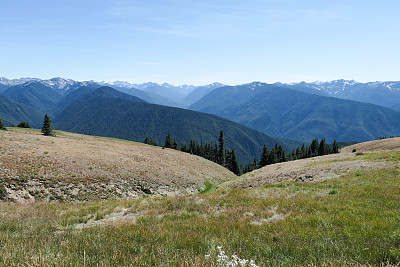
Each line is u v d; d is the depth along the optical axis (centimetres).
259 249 629
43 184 2691
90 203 2161
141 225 1055
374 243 629
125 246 676
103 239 768
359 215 973
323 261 491
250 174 5025
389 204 1106
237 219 1132
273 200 1522
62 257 502
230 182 4709
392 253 529
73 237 806
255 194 1930
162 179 4028
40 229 1038
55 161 3394
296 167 3984
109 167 3762
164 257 542
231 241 698
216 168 7494
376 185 1619
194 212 1401
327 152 11706
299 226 888
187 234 830
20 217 1486
